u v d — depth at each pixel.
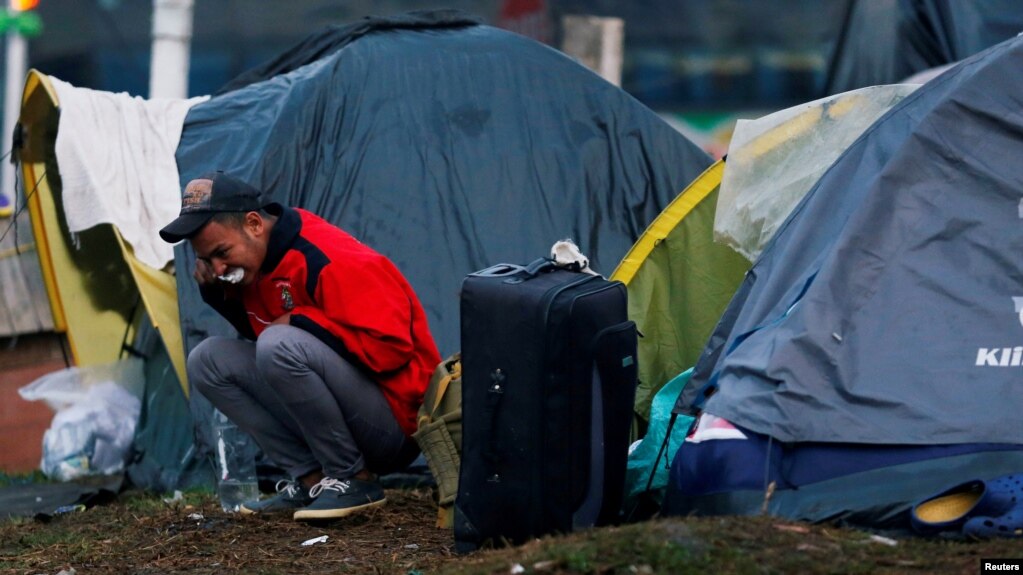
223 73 66.12
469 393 15.98
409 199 24.52
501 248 24.47
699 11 66.56
